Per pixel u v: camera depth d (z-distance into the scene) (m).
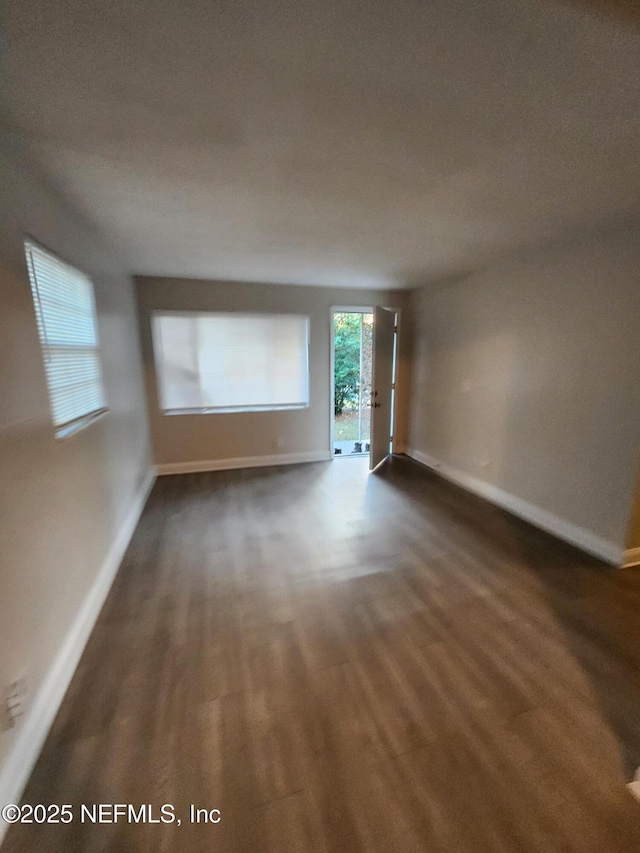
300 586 2.33
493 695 1.59
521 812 1.19
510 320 3.32
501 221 2.32
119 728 1.45
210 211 2.14
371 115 1.28
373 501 3.67
